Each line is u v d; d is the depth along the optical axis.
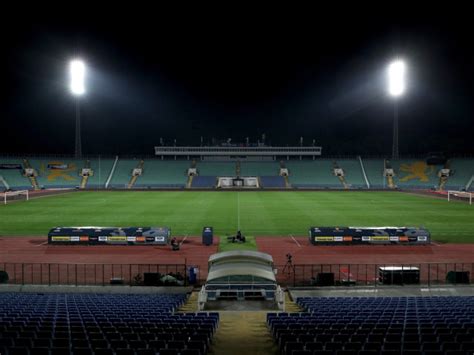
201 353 12.39
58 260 32.78
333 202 67.69
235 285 22.30
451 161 103.50
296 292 24.86
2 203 65.94
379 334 13.11
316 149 111.12
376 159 108.44
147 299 21.50
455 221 49.41
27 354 11.77
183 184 98.56
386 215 53.72
